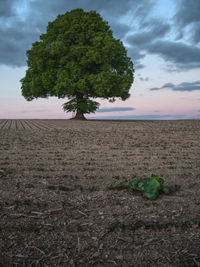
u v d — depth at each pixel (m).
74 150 8.47
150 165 6.35
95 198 3.88
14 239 2.59
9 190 4.15
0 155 7.36
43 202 3.65
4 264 2.19
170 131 15.12
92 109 29.64
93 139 11.34
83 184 4.63
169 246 2.46
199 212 3.34
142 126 19.03
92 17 28.62
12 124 20.53
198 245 2.47
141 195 4.02
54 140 10.87
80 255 2.32
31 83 27.73
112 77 26.62
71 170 5.72
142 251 2.38
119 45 28.84
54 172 5.50
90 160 6.89
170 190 4.21
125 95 29.70
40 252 2.37
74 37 28.02
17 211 3.31
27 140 10.76
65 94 28.12
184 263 2.19
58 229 2.84
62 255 2.32
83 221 3.06
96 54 25.91
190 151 8.50
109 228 2.82
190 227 2.87
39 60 27.03
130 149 8.80
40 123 22.39
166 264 2.18
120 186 4.38
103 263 2.20
